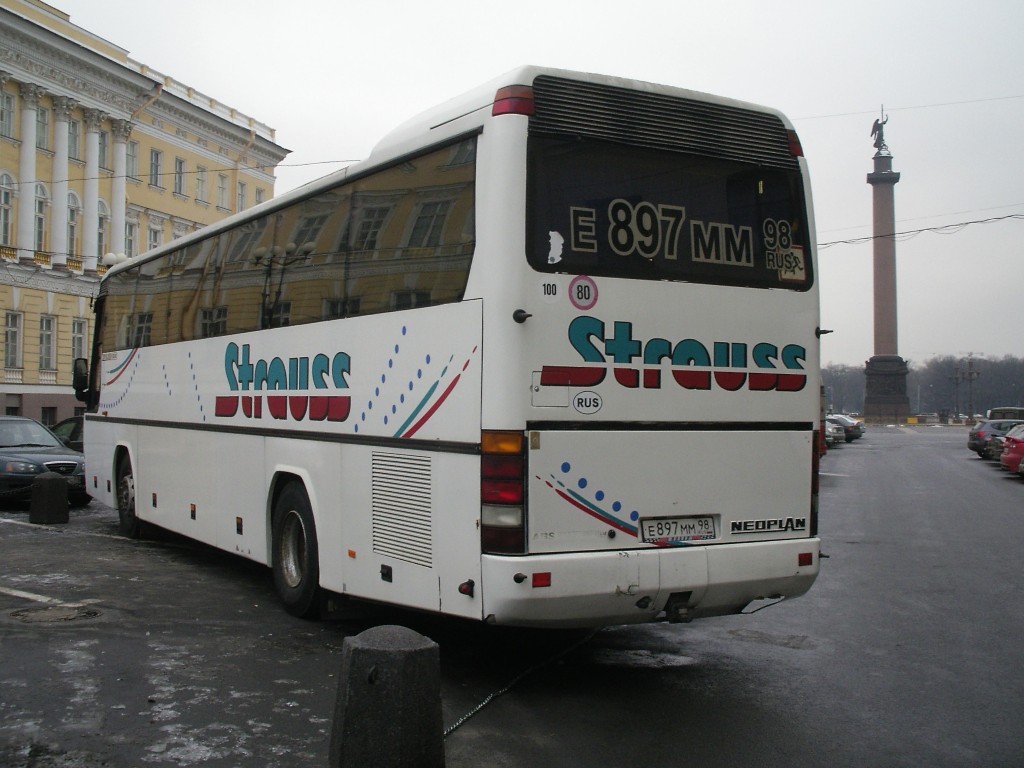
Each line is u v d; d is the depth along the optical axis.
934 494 22.34
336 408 7.18
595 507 5.66
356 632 7.48
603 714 5.72
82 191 41.62
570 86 5.82
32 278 39.22
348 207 7.22
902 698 6.13
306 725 5.36
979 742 5.34
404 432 6.29
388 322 6.53
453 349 5.83
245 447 8.80
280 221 8.38
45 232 40.06
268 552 8.36
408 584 6.23
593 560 5.57
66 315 41.00
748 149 6.41
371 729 4.36
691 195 6.14
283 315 8.14
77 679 6.11
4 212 38.44
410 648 4.44
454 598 5.76
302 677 6.26
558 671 6.64
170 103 45.94
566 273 5.64
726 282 6.20
